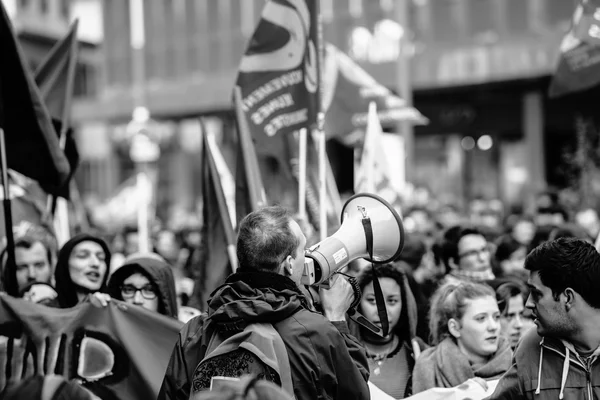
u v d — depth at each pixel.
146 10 32.50
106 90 33.50
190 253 11.08
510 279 6.29
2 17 5.70
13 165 6.07
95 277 6.09
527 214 15.71
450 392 4.84
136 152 18.12
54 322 5.14
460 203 24.73
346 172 26.92
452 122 25.92
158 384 5.10
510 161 27.44
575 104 23.77
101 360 5.13
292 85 6.92
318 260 3.85
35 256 6.54
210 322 3.85
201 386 3.61
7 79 5.86
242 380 2.40
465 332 5.25
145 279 6.01
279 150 6.99
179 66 31.80
